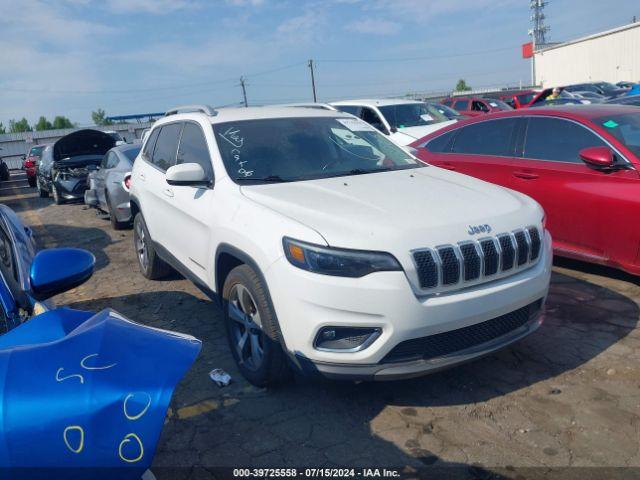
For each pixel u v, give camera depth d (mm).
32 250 3203
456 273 3152
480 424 3229
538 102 20469
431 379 3746
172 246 5004
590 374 3717
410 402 3484
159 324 4992
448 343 3184
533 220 3611
